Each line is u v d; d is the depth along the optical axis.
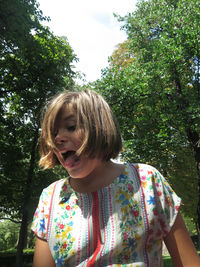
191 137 13.02
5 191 14.66
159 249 0.94
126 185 0.98
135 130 13.32
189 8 12.34
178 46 11.80
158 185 0.99
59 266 0.94
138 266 0.88
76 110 0.94
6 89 13.58
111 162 1.04
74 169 0.93
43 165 1.07
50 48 14.33
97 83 13.39
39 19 12.10
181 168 17.45
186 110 11.38
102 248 0.90
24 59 12.16
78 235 0.94
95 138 0.91
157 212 0.95
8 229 48.47
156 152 12.88
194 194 19.31
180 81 13.85
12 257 18.39
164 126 12.23
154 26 14.05
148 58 13.85
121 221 0.93
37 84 13.09
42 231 1.00
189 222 34.41
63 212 1.00
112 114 0.99
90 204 0.97
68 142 0.93
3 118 14.05
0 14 10.17
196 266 0.92
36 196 15.46
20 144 15.63
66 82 13.50
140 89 12.70
